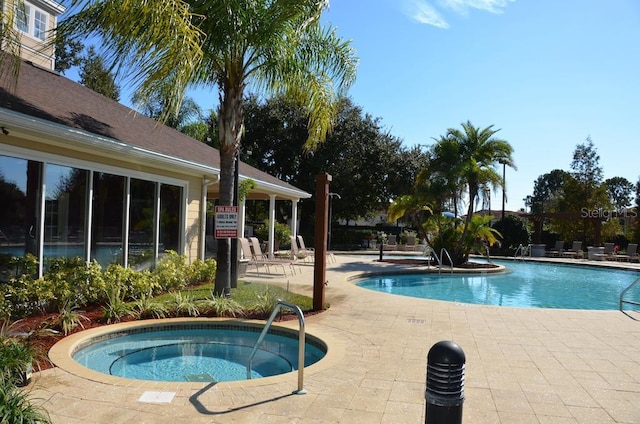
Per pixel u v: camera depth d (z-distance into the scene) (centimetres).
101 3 648
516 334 713
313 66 970
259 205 3828
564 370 537
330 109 980
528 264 2458
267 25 827
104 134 862
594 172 4272
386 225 4131
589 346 648
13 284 714
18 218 746
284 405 411
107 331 657
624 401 442
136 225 1042
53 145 803
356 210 3684
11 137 725
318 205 867
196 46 620
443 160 2117
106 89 2638
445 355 294
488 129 2131
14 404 321
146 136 1134
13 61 601
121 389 439
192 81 918
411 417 390
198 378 543
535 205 6244
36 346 551
